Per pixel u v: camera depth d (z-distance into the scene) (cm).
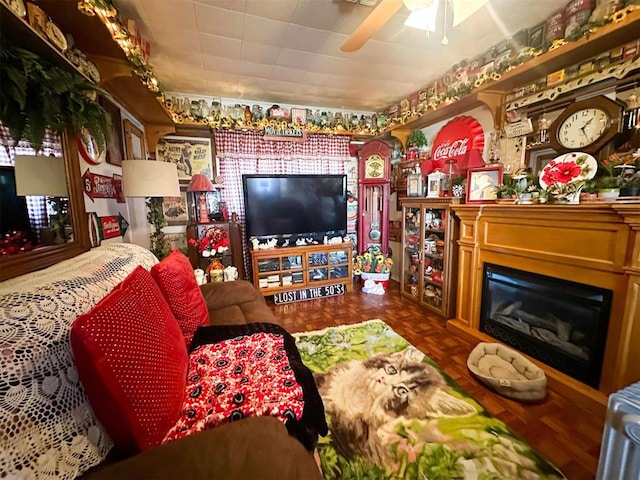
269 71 254
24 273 96
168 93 299
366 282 356
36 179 113
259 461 59
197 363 110
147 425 69
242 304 195
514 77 201
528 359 185
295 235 342
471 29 195
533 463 121
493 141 246
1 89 90
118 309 74
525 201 188
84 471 64
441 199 263
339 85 289
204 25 184
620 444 71
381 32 196
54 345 64
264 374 103
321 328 256
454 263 259
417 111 294
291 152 358
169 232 322
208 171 330
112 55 165
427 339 233
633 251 135
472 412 150
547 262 177
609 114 160
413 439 133
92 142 173
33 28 99
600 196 152
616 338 146
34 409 58
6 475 51
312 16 176
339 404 157
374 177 375
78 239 140
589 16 156
